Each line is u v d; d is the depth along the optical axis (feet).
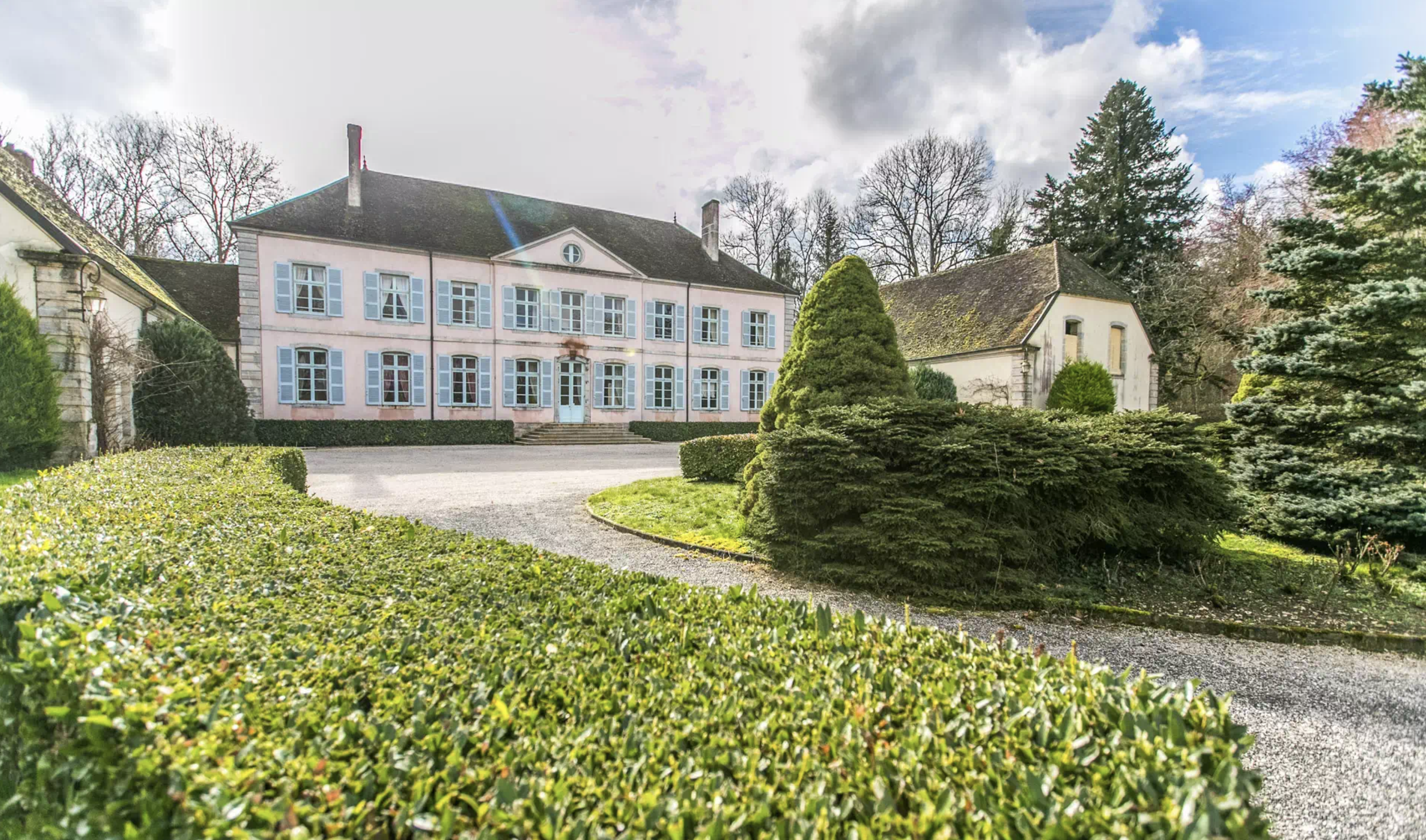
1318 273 25.29
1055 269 67.31
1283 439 25.59
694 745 5.02
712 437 36.32
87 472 17.22
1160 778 4.47
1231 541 23.29
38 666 5.40
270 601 7.81
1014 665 6.65
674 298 84.02
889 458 17.69
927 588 16.20
